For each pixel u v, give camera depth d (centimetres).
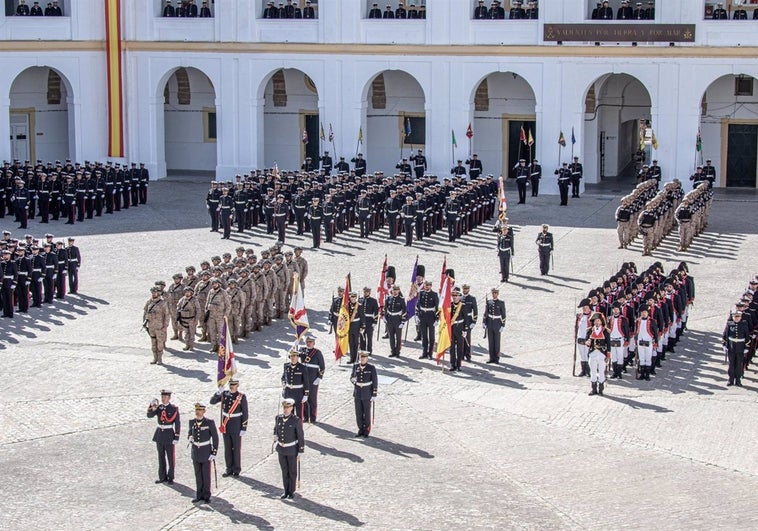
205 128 10125
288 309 5638
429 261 6700
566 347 5141
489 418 4269
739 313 4662
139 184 8531
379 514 3459
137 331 5391
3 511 3481
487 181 7950
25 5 9288
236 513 3472
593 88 9175
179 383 4641
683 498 3569
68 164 8438
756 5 8538
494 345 4928
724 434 4094
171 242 7238
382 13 9462
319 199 7269
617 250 6962
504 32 8919
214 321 5059
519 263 6656
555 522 3409
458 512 3472
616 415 4291
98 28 9394
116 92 9462
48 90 9819
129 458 3897
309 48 9244
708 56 8556
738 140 9131
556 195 8931
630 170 10038
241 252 5728
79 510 3494
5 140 9269
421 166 9119
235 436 3738
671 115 8700
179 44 9419
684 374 4797
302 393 4122
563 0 8756
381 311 5281
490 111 9588
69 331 5391
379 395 4512
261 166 9550
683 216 6850
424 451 3950
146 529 3366
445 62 9062
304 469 3794
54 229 7662
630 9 8769
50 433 4112
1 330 5409
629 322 4834
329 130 9356
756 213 8100
